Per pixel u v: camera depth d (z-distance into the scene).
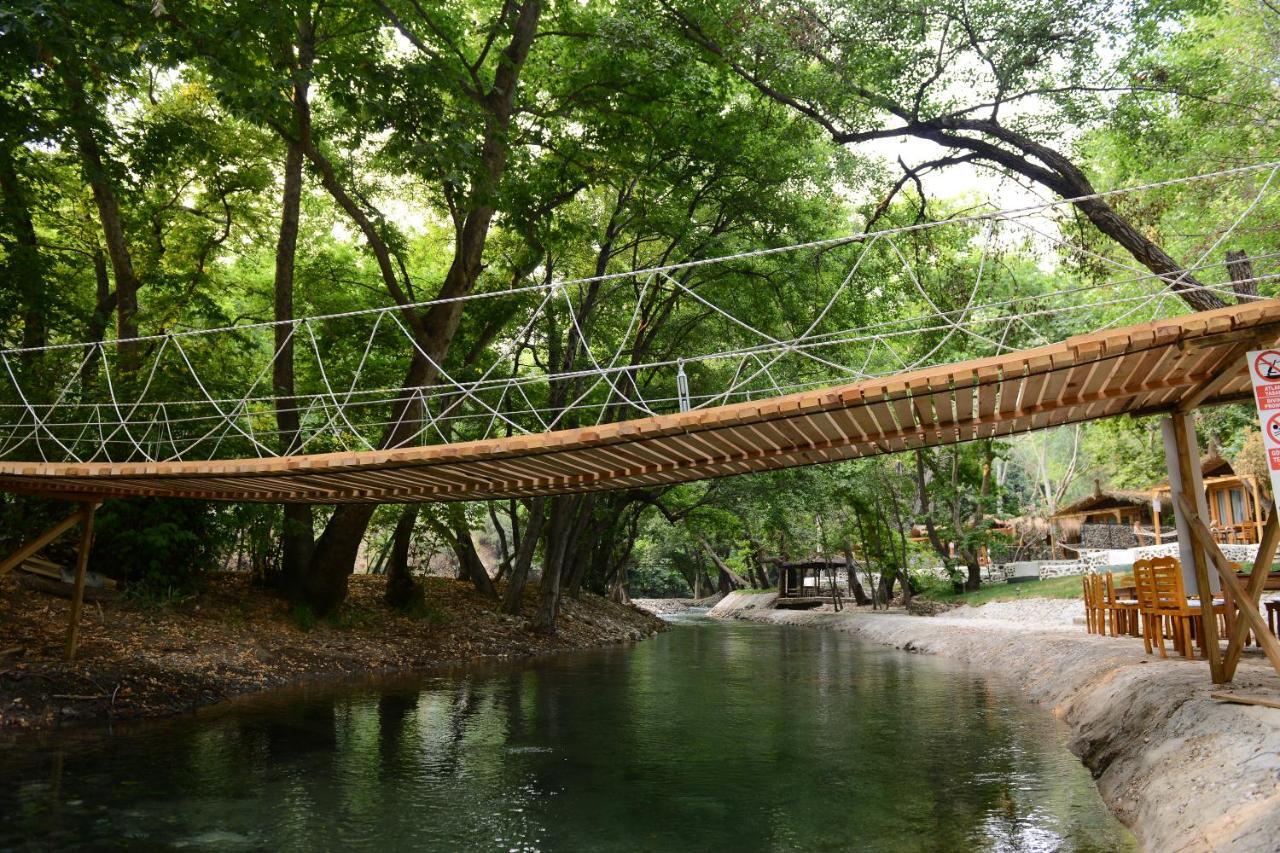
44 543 9.26
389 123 11.62
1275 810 3.99
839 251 18.47
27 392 12.94
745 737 8.61
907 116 12.98
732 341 21.88
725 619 40.38
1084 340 5.13
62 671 9.24
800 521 34.22
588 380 21.86
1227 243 16.86
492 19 14.40
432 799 6.21
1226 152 15.66
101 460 13.45
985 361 5.29
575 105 14.77
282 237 14.88
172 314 16.22
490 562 39.78
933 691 11.98
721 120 15.66
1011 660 14.10
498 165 13.65
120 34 9.74
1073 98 12.45
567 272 20.66
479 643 17.28
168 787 6.41
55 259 15.28
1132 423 26.72
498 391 21.22
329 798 6.21
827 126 13.44
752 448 7.06
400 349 17.92
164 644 11.19
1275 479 5.32
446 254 21.28
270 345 20.09
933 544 28.88
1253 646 9.97
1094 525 29.48
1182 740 5.79
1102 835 5.22
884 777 6.89
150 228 16.70
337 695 10.99
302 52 12.51
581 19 14.28
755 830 5.45
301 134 12.48
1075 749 7.86
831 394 5.65
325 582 15.12
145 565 13.02
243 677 11.18
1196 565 6.91
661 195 17.11
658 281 18.69
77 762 7.05
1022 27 11.43
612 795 6.36
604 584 31.77
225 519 13.86
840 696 11.52
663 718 9.73
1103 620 13.55
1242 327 5.07
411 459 6.77
